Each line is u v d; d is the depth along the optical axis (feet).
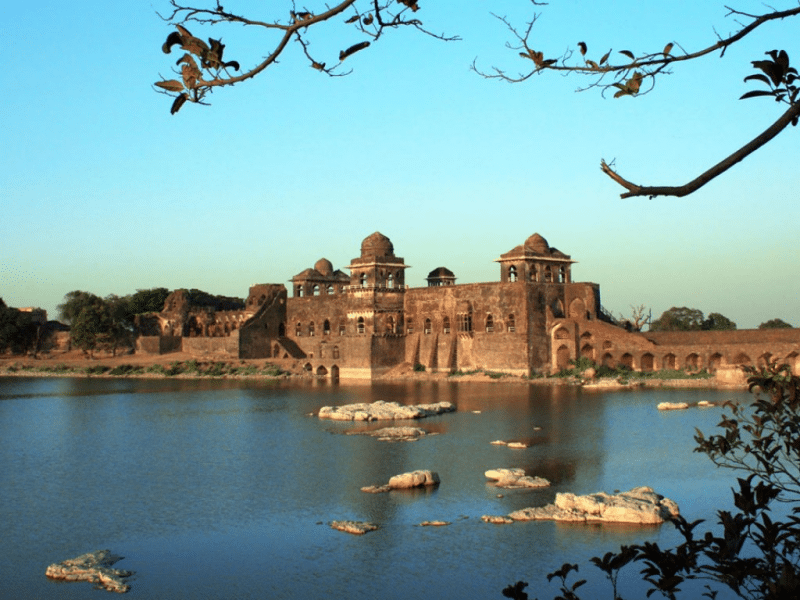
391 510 150.92
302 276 519.19
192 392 392.06
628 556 38.24
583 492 160.76
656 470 178.70
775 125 25.57
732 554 35.81
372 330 441.68
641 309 450.71
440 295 437.58
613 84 28.12
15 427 272.10
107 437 247.91
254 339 493.77
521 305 403.34
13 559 127.34
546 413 278.87
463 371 422.82
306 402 336.29
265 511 152.87
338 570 119.55
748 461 181.37
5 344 559.79
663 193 26.63
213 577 118.11
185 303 563.48
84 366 515.09
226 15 27.55
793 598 31.04
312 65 28.43
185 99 28.35
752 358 355.77
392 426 259.19
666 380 361.30
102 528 143.54
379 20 28.32
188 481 180.65
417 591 110.42
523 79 28.55
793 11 25.43
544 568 117.39
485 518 142.00
